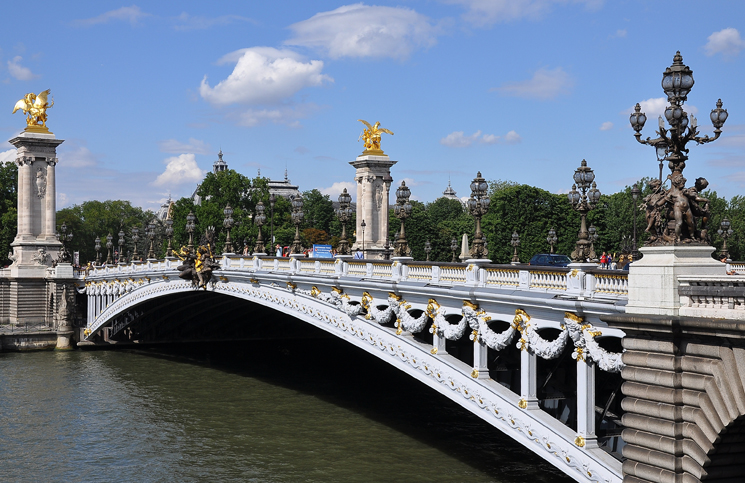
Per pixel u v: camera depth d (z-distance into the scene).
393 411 59.56
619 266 54.44
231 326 98.88
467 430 53.41
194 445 51.50
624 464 26.38
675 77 25.08
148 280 81.94
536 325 32.25
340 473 44.50
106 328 100.12
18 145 112.31
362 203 90.88
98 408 62.88
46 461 49.28
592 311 28.81
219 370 80.56
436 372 39.28
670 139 25.84
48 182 112.19
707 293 23.81
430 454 47.59
